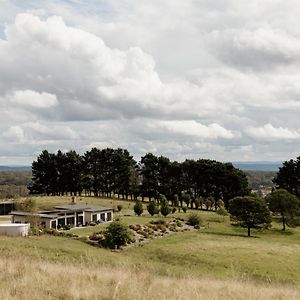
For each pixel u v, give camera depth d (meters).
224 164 152.12
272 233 102.19
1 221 91.06
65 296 10.93
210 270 52.59
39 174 162.12
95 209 100.56
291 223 106.31
